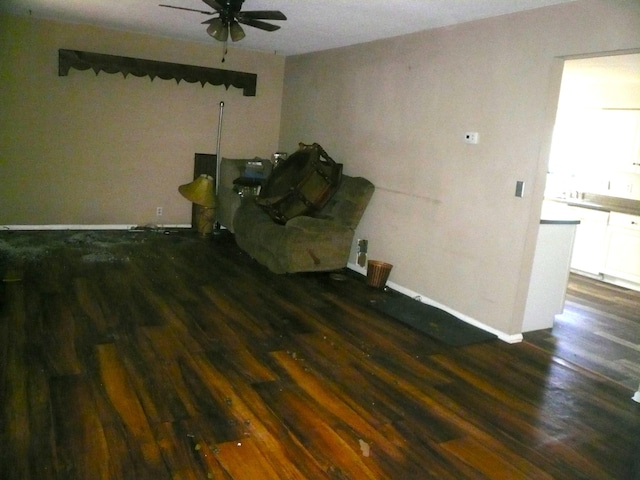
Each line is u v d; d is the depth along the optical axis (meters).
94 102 6.11
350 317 4.18
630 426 2.84
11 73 5.67
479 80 4.09
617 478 2.37
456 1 3.61
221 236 6.58
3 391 2.64
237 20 3.89
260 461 2.28
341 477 2.22
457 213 4.32
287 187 5.34
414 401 2.92
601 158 6.36
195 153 6.79
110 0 4.54
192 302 4.20
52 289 4.18
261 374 3.09
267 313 4.11
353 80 5.64
